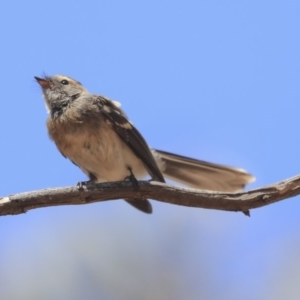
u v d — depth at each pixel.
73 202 9.20
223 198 8.61
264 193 8.36
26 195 8.91
